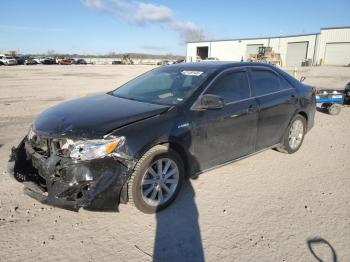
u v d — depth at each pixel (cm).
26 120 846
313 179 464
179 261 284
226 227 337
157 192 363
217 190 420
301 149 606
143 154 341
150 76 507
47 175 327
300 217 359
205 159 412
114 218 349
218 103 385
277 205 385
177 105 388
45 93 1455
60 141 331
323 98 989
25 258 283
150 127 349
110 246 302
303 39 6097
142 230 329
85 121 346
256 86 489
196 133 391
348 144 648
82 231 325
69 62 6738
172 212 364
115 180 322
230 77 456
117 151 324
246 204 386
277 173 482
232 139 442
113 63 7788
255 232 329
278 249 302
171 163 371
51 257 285
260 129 485
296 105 549
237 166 508
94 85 1859
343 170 501
